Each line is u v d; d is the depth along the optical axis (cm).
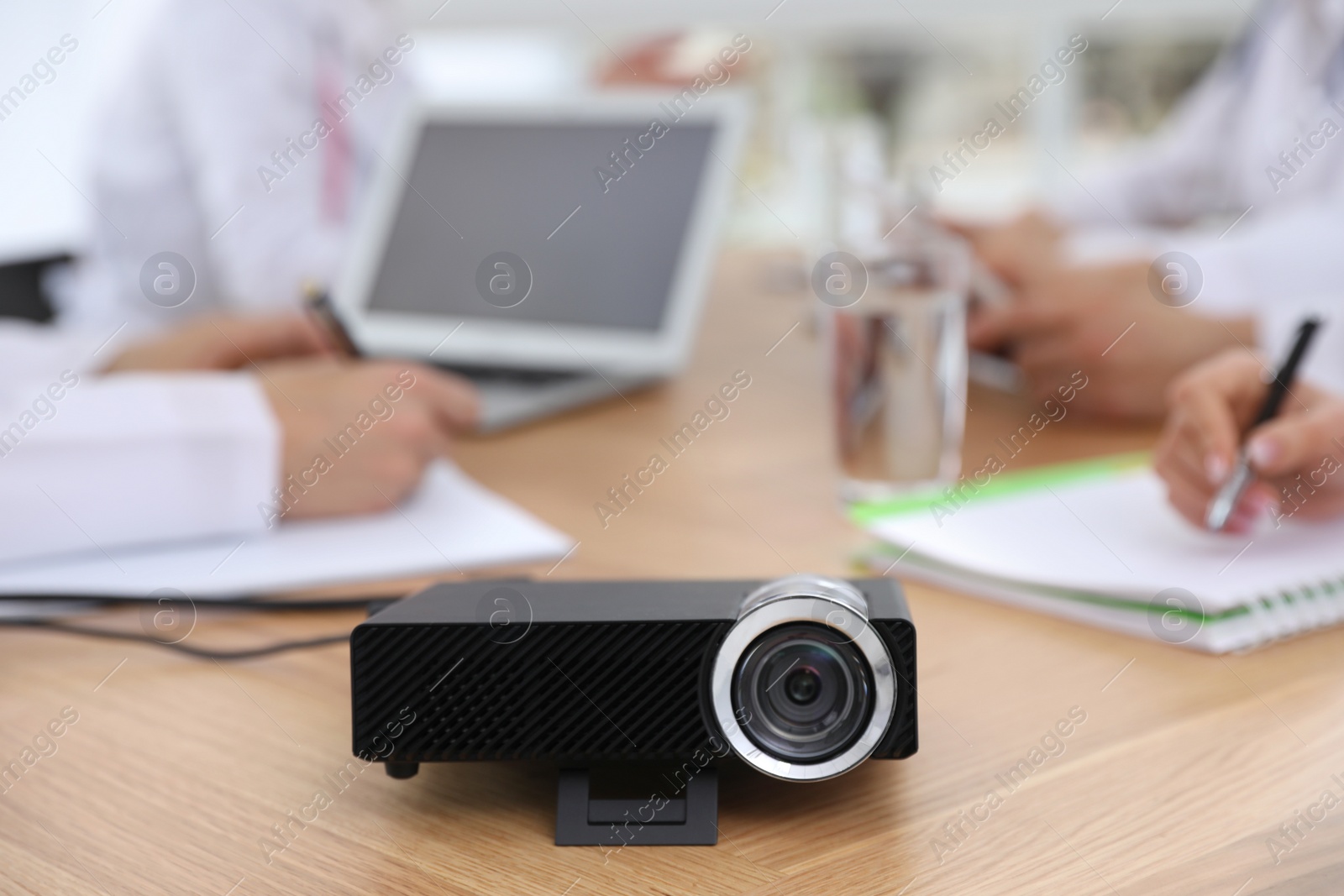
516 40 246
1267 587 57
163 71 150
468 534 75
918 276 82
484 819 42
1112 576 60
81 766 47
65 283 179
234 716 52
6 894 38
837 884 37
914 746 41
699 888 37
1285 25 162
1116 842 39
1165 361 101
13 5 197
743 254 198
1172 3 220
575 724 41
